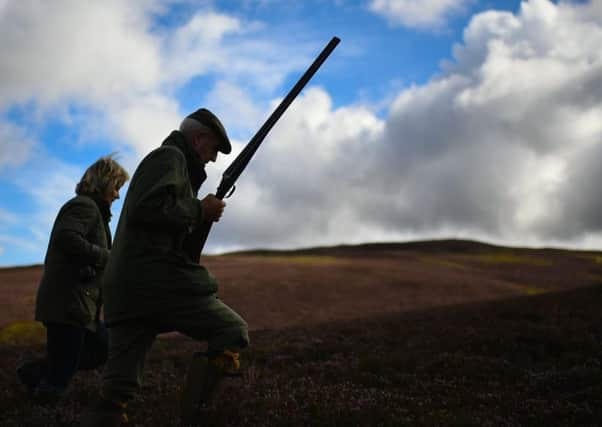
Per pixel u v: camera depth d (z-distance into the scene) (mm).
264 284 46344
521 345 9031
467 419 4949
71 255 5477
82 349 5984
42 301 5645
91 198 5723
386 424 4840
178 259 3973
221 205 4137
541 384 6625
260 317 35719
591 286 17203
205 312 4090
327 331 12562
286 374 7406
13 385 6746
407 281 53312
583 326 10547
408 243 100688
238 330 4191
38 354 10383
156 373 7715
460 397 6043
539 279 65438
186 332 4141
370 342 10281
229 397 5434
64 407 5562
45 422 5066
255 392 5969
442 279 56375
